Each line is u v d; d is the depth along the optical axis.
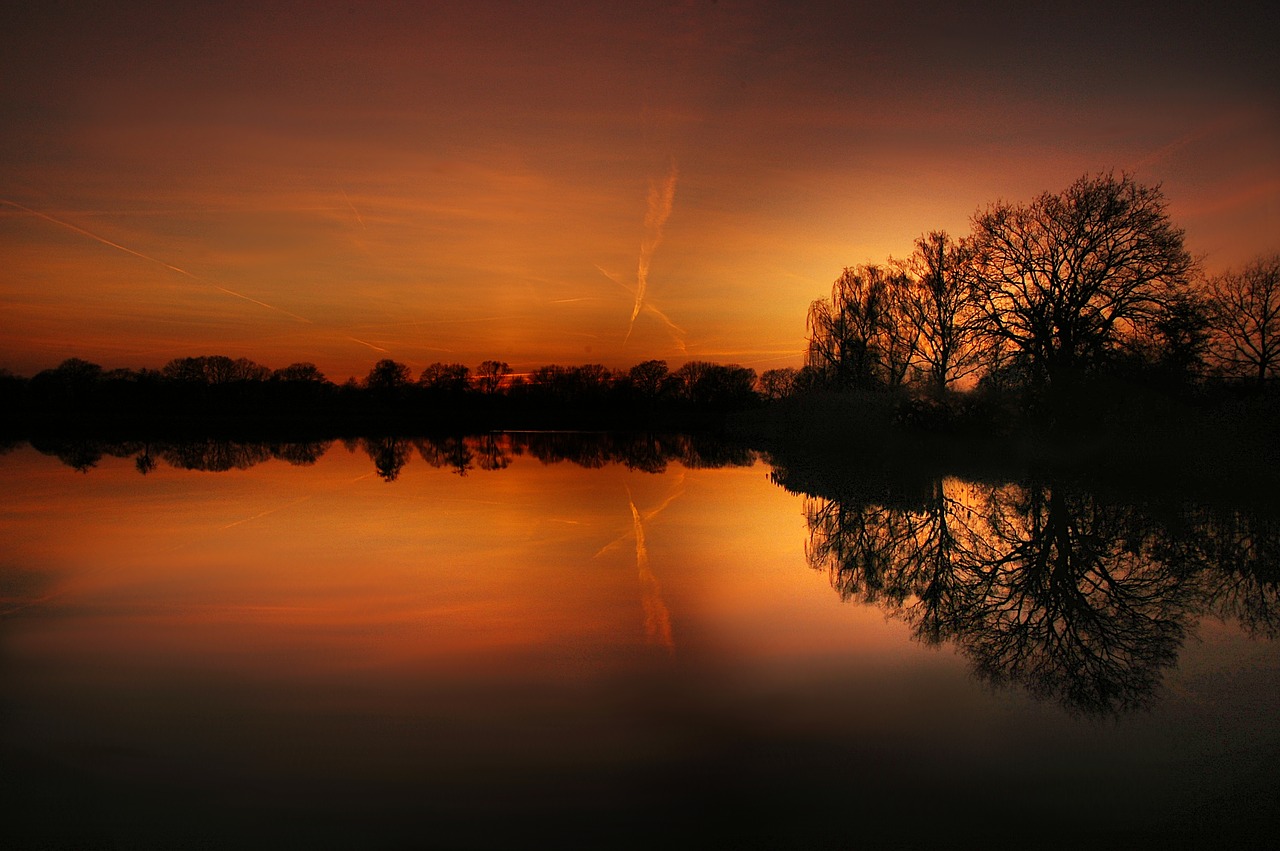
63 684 6.53
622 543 12.69
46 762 5.14
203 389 75.94
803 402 35.25
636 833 4.27
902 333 34.72
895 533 13.55
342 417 78.88
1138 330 25.50
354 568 10.87
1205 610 8.67
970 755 5.14
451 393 80.81
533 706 6.00
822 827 4.32
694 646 7.41
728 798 4.62
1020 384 26.83
